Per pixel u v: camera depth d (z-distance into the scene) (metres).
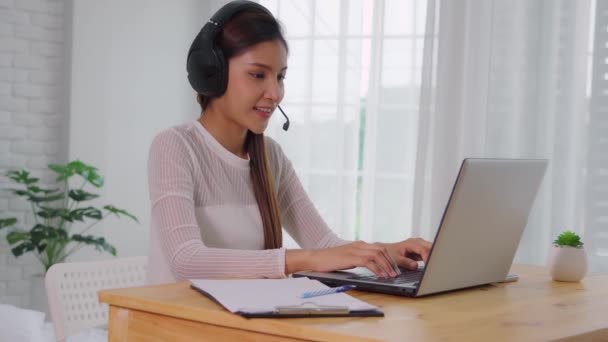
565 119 3.58
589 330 1.22
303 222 2.16
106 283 2.05
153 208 1.82
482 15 3.77
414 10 4.17
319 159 4.50
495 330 1.18
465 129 3.81
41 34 4.50
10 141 4.45
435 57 3.88
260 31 1.85
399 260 1.72
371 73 4.30
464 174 1.38
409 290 1.42
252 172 2.00
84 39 4.54
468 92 3.81
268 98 1.87
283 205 2.19
